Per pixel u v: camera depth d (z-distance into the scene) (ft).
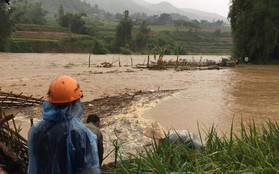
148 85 76.79
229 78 93.97
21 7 444.55
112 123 40.22
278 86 77.87
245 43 158.40
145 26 376.07
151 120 42.75
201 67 131.54
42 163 9.66
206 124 41.63
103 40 371.15
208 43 519.19
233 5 161.68
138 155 18.78
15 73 99.35
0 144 17.89
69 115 9.80
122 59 202.39
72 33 371.15
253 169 15.24
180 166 16.58
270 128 19.67
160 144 19.53
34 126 9.95
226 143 18.71
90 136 9.87
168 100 57.31
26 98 47.21
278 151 17.46
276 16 152.15
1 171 16.55
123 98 57.57
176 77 94.32
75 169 9.61
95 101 54.60
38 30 360.28
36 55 208.64
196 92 66.69
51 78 86.38
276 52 159.22
